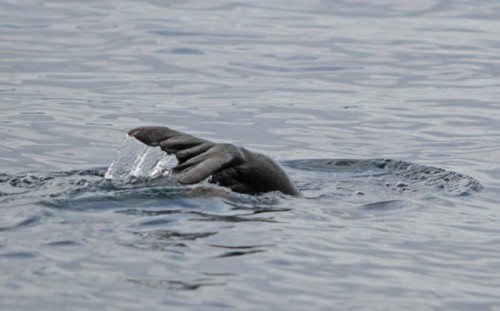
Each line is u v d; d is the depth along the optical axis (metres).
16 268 24.81
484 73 56.00
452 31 66.31
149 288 23.97
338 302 23.97
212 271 25.27
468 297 24.70
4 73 53.44
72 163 38.41
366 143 43.16
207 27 65.44
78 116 45.88
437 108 49.19
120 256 25.81
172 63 56.78
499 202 33.72
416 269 26.52
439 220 30.97
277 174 32.38
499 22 69.31
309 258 26.67
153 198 30.02
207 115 46.97
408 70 56.53
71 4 71.00
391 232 29.39
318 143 42.91
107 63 56.28
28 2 71.06
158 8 71.00
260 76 54.81
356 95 51.50
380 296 24.48
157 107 48.09
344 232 29.02
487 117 47.66
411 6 74.19
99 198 29.88
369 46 61.72
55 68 54.84
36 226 27.58
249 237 27.77
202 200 30.11
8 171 36.50
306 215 30.30
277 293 24.23
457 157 41.19
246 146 42.12
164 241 26.97
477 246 28.56
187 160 32.06
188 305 23.16
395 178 36.75
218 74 54.94
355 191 34.25
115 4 71.56
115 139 42.41
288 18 69.50
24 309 22.53
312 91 52.09
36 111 46.41
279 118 46.84
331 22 68.56
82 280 24.25
